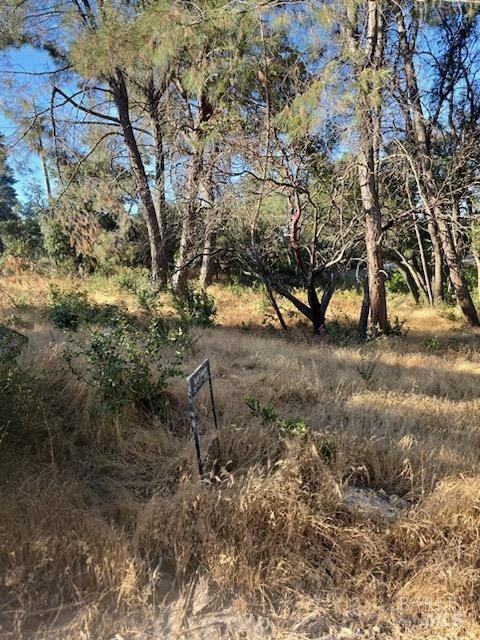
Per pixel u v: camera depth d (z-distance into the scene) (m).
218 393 5.38
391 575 3.00
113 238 20.00
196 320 10.88
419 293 21.56
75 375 4.91
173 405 4.93
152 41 11.27
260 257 12.35
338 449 3.94
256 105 11.80
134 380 4.63
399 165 12.69
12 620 2.47
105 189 18.56
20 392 4.09
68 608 2.58
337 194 12.06
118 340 4.94
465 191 13.96
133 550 2.87
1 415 3.79
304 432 3.98
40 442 3.91
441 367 8.25
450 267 15.41
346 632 2.69
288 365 7.02
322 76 9.46
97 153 19.00
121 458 3.98
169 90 15.97
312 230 13.38
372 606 2.83
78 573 2.71
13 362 4.67
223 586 2.81
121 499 3.40
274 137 10.73
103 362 4.65
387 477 3.92
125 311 10.68
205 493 3.20
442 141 16.83
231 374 6.52
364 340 11.02
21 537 2.81
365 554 3.04
